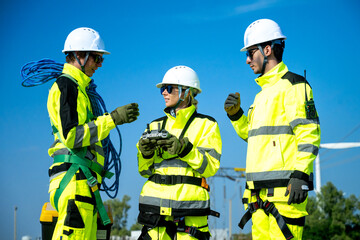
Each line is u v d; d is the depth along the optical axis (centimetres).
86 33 535
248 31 526
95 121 499
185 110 541
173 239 525
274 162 487
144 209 529
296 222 478
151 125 564
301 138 474
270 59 516
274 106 496
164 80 552
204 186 528
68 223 486
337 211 5850
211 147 530
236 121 548
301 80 491
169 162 530
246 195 523
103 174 534
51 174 510
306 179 462
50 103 507
